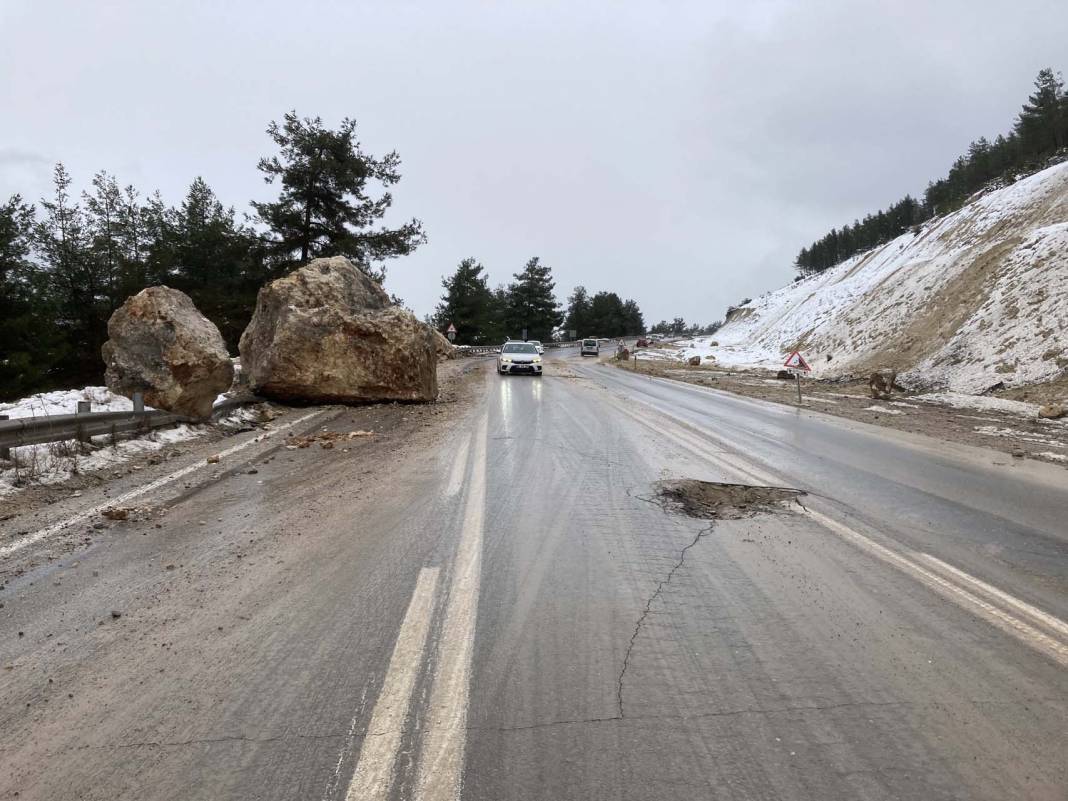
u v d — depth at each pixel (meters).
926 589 4.40
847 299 50.41
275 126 31.47
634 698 3.07
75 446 8.38
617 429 12.08
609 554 5.10
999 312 22.66
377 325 15.91
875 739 2.76
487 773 2.54
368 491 7.18
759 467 8.59
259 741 2.76
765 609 4.08
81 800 2.41
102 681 3.26
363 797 2.41
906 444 10.65
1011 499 6.91
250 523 5.97
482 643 3.62
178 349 10.91
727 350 62.16
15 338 25.55
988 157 81.06
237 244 31.41
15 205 26.00
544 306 93.31
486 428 12.16
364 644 3.61
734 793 2.43
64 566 4.88
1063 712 2.96
